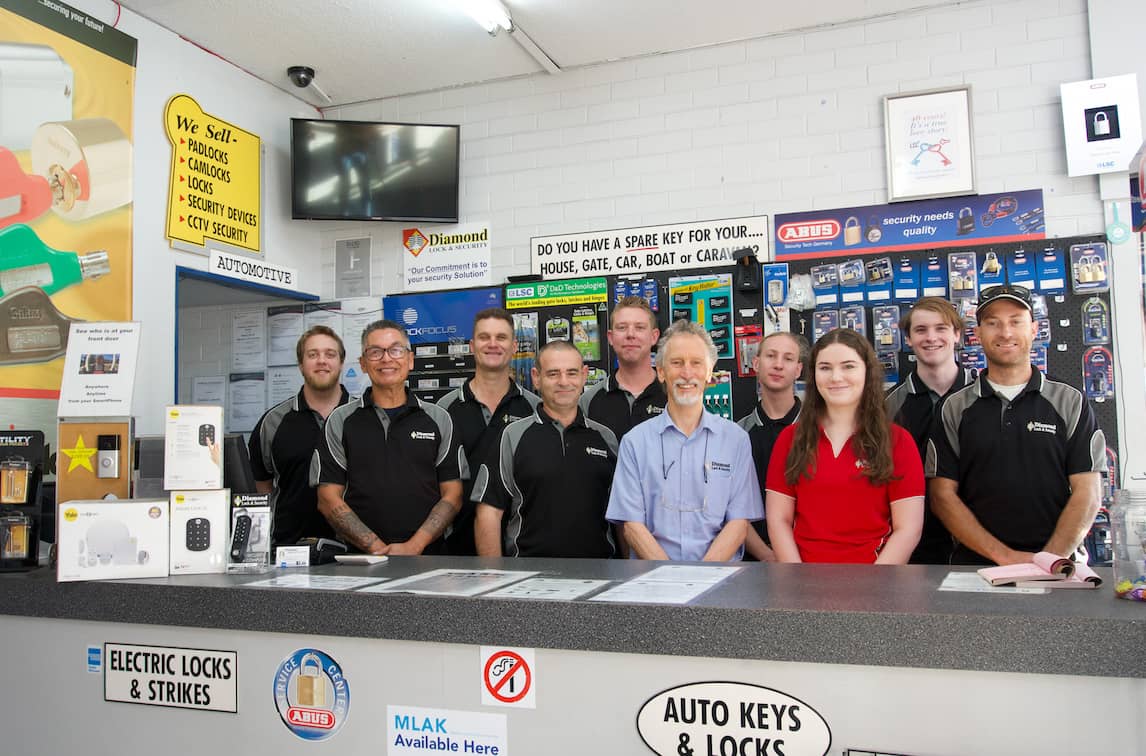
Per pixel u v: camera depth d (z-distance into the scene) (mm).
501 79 4930
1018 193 4043
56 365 3572
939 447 3104
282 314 5238
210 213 4426
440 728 1772
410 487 3338
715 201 4520
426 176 4887
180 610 1977
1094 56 3924
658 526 2791
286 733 1904
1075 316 3895
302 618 1858
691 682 1589
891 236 4215
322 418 4109
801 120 4402
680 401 2787
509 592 1769
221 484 2213
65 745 2117
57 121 3615
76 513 2123
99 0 3832
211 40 4348
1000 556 2820
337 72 4781
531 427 3221
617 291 4574
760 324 4328
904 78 4246
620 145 4703
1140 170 2426
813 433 2639
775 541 2662
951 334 3656
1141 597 1492
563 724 1678
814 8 4188
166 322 4125
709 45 4551
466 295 4891
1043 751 1400
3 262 3375
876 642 1461
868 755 1482
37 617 2145
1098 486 2934
